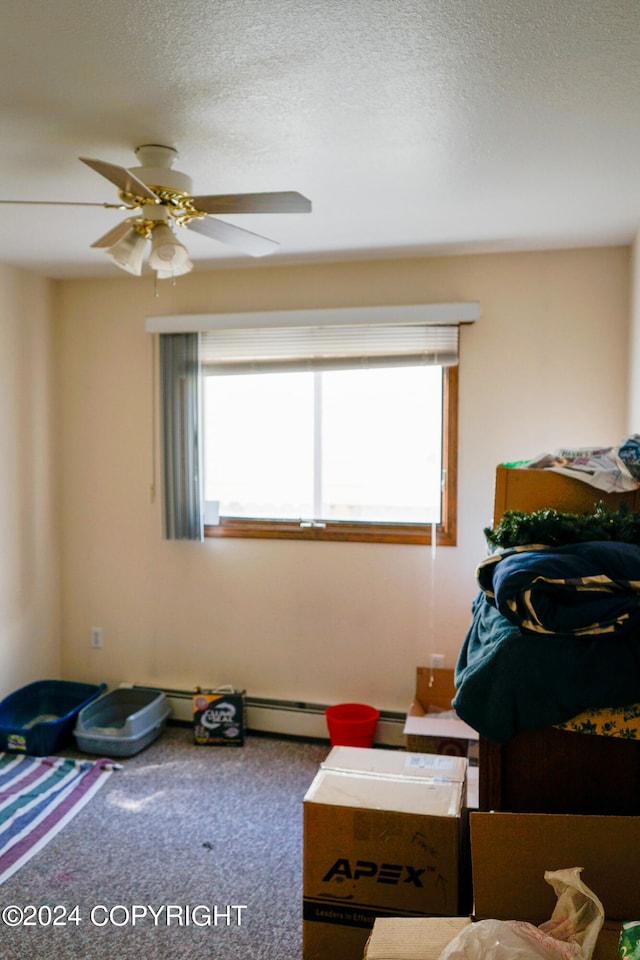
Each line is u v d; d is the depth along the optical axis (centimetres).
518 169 237
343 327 360
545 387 342
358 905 183
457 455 355
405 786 194
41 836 279
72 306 408
